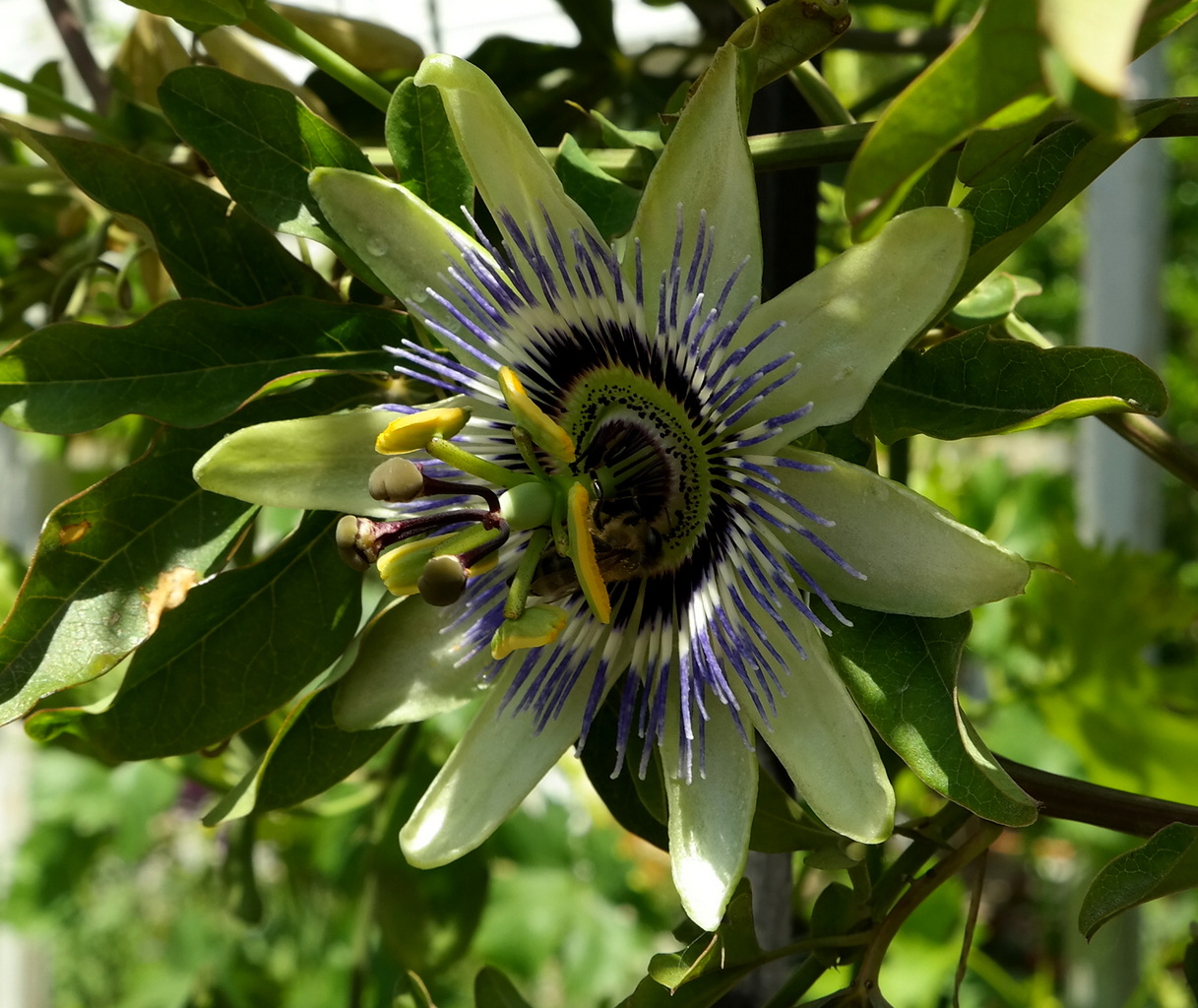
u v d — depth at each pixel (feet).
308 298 0.43
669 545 0.38
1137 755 0.85
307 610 0.43
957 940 0.89
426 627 0.41
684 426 0.37
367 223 0.39
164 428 0.41
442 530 0.39
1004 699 0.87
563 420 0.39
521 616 0.36
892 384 0.38
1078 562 0.86
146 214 0.44
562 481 0.38
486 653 0.41
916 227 0.31
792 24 0.36
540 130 0.63
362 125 0.60
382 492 0.35
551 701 0.39
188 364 0.42
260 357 0.42
